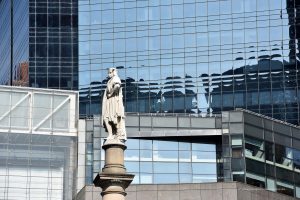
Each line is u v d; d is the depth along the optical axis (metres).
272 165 142.25
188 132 148.00
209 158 149.25
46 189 132.88
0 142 132.88
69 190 134.38
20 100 136.00
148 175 147.50
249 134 142.25
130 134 149.25
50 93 138.38
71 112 138.75
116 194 62.91
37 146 134.62
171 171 148.25
